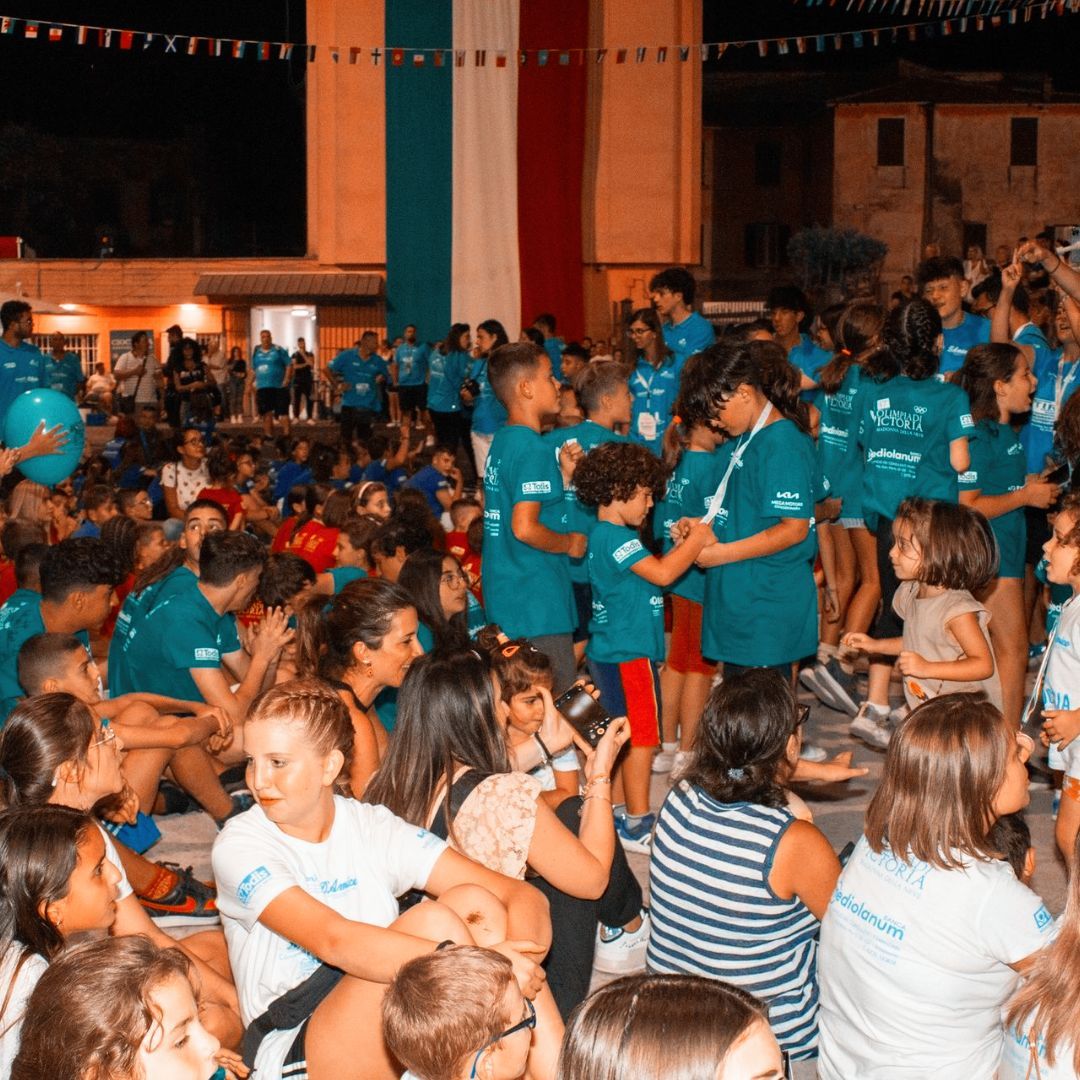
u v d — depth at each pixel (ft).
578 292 80.79
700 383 18.02
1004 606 21.15
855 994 10.31
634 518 18.26
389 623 14.93
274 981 10.50
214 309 106.22
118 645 19.98
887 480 20.93
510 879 10.94
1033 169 159.43
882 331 21.17
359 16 87.30
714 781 11.91
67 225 156.97
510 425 19.54
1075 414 18.17
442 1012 7.49
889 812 10.14
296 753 10.26
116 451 59.88
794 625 18.15
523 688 13.82
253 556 19.10
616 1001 6.15
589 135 86.12
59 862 9.40
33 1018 7.37
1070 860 8.13
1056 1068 7.79
